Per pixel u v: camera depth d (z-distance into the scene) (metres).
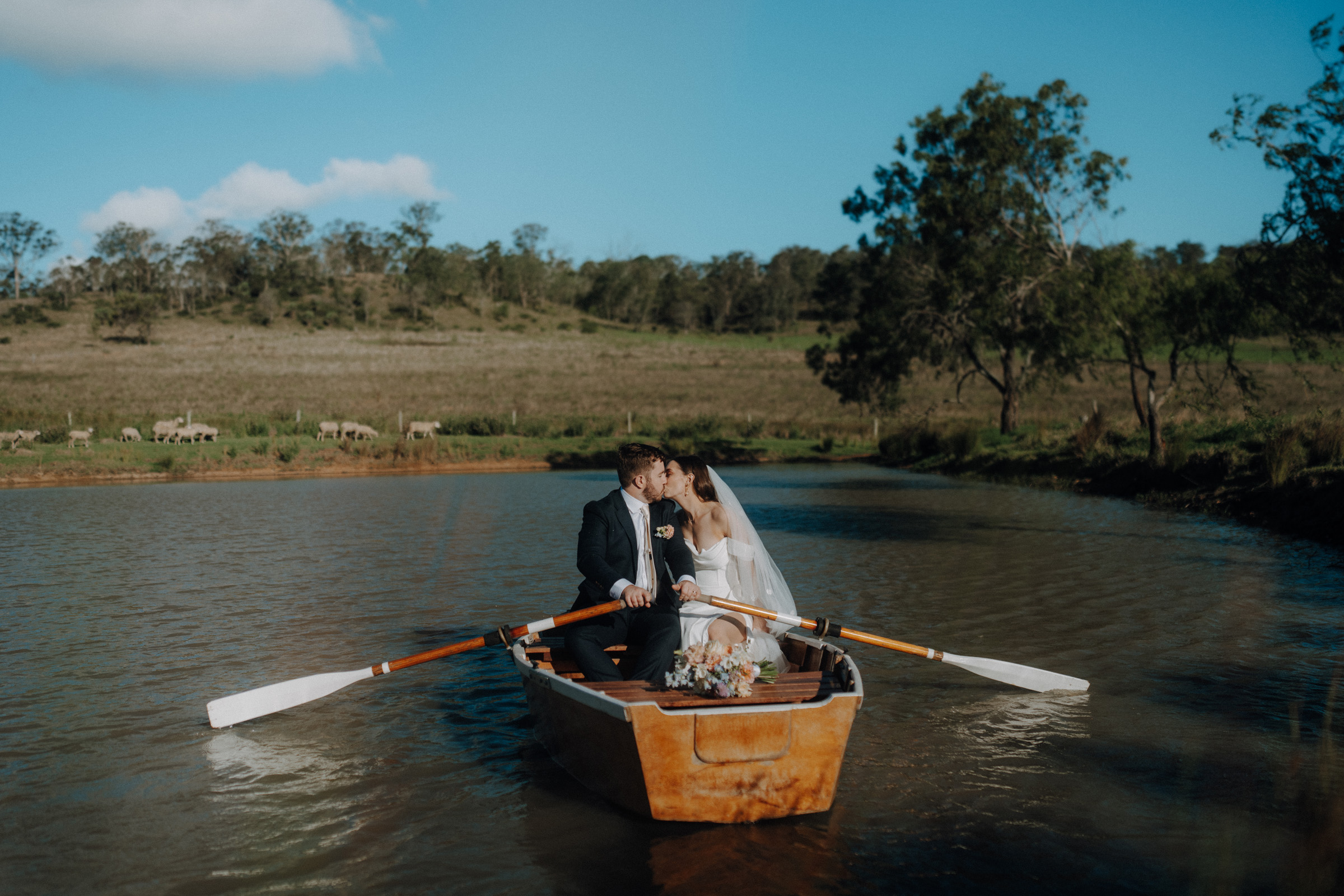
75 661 7.83
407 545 14.28
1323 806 4.94
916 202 30.77
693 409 57.75
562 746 5.43
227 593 10.59
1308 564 12.05
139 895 4.14
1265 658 7.73
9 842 4.63
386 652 8.14
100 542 14.68
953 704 6.71
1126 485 21.58
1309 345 17.84
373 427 42.00
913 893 4.10
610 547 5.93
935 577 11.35
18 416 40.69
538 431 41.69
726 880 4.22
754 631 6.10
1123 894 4.09
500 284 156.50
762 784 4.77
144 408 52.31
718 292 154.75
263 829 4.76
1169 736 5.99
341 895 4.13
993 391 64.12
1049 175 26.70
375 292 149.75
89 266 143.75
